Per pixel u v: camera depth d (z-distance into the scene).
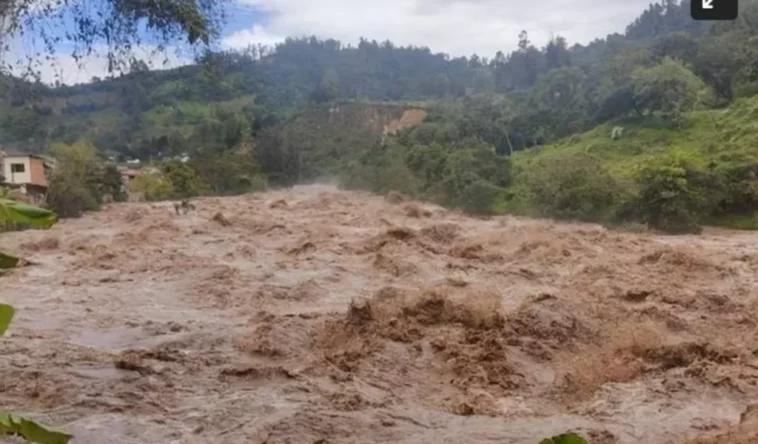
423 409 7.78
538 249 18.44
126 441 6.54
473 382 8.70
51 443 1.36
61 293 13.64
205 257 17.72
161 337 10.52
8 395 7.63
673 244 20.59
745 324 11.41
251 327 10.84
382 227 24.56
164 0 6.27
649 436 6.90
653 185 25.80
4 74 6.18
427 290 11.58
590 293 13.10
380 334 10.09
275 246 20.17
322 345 9.96
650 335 9.86
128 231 22.64
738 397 7.96
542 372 9.30
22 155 25.02
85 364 8.74
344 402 7.73
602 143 35.53
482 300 11.26
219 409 7.38
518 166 35.28
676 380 8.41
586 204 27.19
